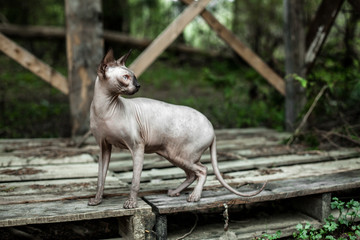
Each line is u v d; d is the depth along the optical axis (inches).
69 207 102.7
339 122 206.5
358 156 162.9
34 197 110.7
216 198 110.5
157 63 494.9
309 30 207.8
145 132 104.1
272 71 214.2
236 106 271.0
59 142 182.5
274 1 363.6
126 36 431.2
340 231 123.4
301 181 126.5
